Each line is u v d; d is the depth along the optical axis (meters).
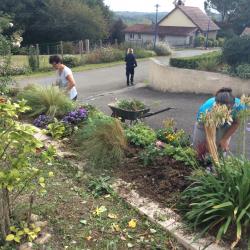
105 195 4.15
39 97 7.09
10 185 2.67
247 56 14.69
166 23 65.38
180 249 3.30
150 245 3.33
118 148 4.99
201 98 13.95
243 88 13.78
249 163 3.73
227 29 71.50
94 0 55.44
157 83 16.28
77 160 5.02
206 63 15.29
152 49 35.81
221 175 3.80
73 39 47.88
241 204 3.42
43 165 4.67
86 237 3.38
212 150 4.03
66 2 47.50
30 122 6.68
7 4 44.38
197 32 63.47
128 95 14.76
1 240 3.08
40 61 23.28
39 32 47.06
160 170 4.57
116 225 3.57
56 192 4.12
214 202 3.48
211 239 3.34
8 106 2.71
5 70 9.39
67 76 7.41
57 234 3.38
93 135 5.23
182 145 5.67
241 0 71.31
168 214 3.75
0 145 2.71
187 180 4.22
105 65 25.33
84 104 7.38
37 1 46.03
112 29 59.06
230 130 4.60
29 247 3.12
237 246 3.24
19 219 3.34
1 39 9.37
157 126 9.57
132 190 4.24
